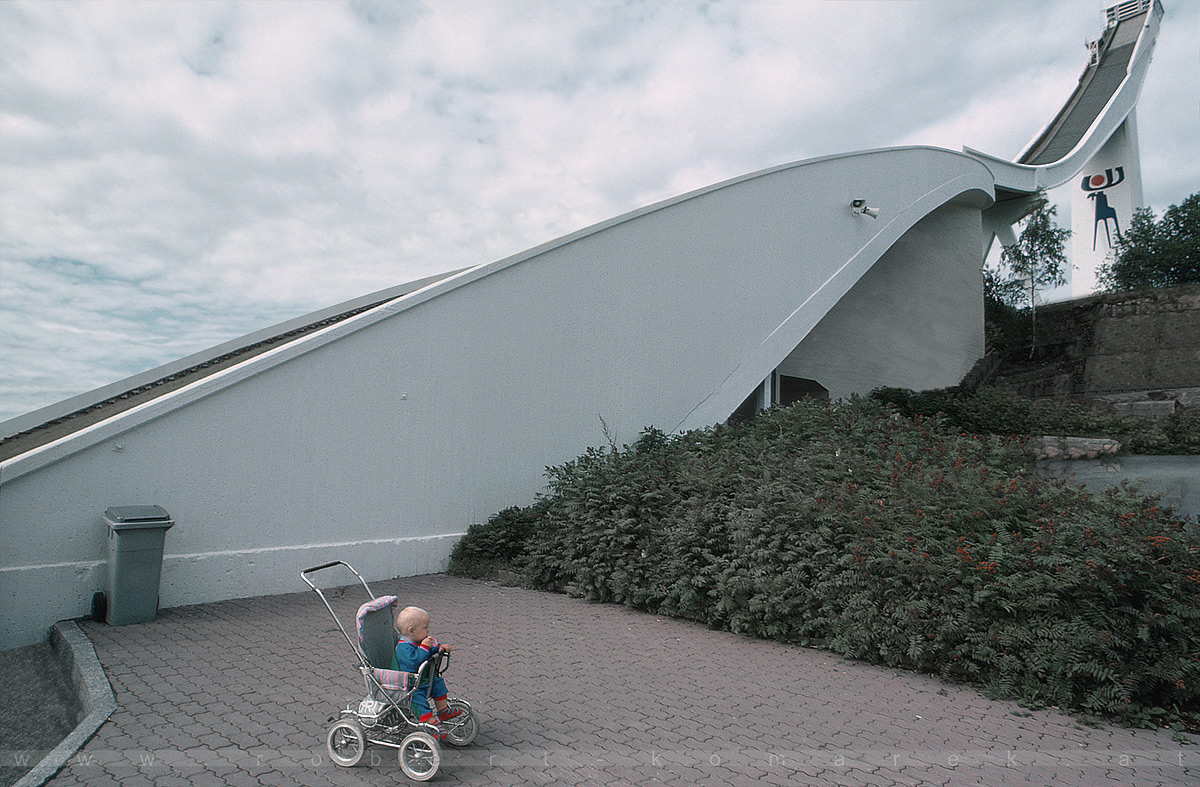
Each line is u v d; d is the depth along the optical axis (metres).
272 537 8.28
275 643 6.30
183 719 4.57
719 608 7.27
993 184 25.66
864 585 6.52
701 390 14.49
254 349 17.16
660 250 13.82
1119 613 5.59
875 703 5.42
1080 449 17.12
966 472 8.05
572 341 12.15
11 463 6.44
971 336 26.14
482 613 7.89
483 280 10.81
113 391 15.38
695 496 8.31
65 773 3.80
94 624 6.63
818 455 9.43
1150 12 47.47
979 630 5.88
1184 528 6.43
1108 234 48.56
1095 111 44.38
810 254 17.25
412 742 3.93
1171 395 24.27
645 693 5.48
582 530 9.11
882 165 19.73
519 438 11.25
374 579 9.26
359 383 9.21
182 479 7.55
